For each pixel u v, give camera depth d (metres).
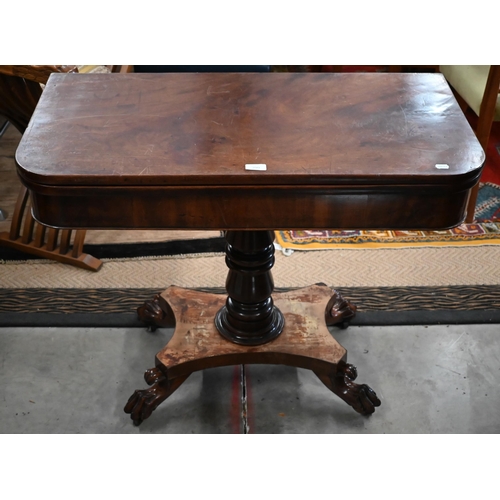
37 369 2.05
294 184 1.31
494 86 2.26
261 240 1.73
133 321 2.22
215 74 1.67
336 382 1.88
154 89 1.60
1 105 2.23
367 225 1.38
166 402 1.97
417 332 2.19
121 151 1.37
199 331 1.95
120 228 1.39
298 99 1.57
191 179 1.30
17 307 2.26
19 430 1.87
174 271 2.44
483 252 2.52
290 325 1.97
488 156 3.05
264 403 1.97
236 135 1.43
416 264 2.46
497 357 2.11
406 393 1.99
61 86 1.60
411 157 1.35
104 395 1.98
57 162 1.33
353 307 2.16
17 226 2.49
